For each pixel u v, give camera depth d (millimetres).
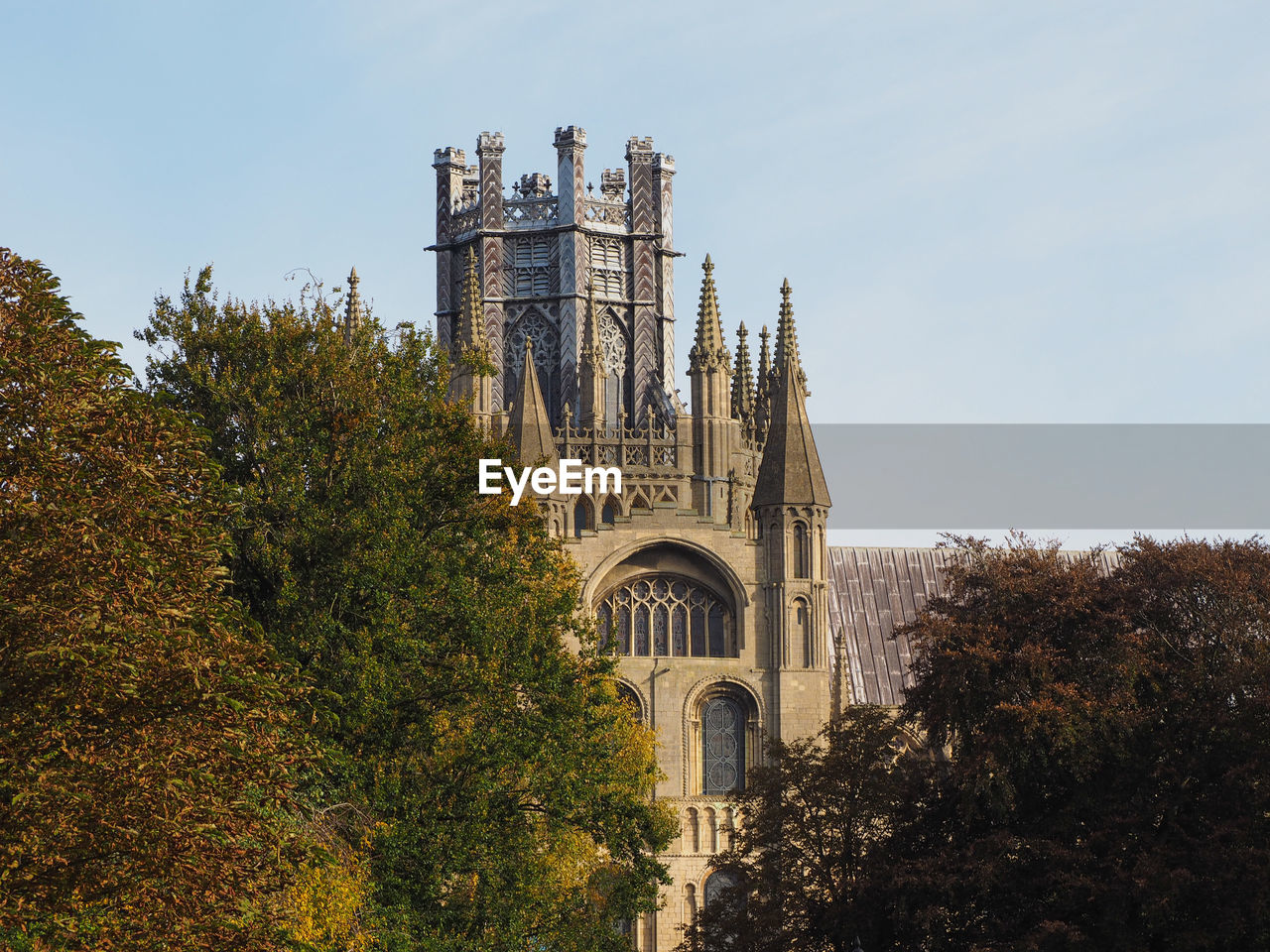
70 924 27422
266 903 31484
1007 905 60906
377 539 55312
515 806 57062
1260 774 58281
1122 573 66438
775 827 73188
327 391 60344
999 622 65812
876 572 128000
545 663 58625
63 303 30672
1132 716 60094
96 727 28328
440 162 153625
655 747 98750
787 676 107938
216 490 33281
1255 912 54812
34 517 28094
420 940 51469
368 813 51625
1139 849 58750
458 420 62094
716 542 109062
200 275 63938
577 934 64688
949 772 69500
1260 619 61719
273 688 30984
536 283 150500
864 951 63531
